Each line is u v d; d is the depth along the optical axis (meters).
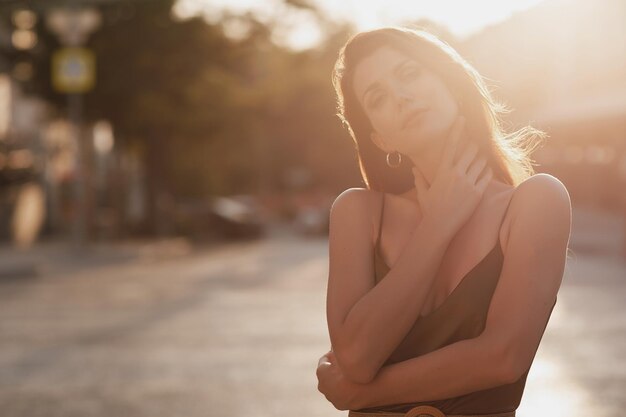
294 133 78.25
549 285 2.34
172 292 19.91
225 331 13.80
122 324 14.91
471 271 2.38
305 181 84.44
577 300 16.95
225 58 46.69
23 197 44.94
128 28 43.25
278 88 51.06
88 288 21.42
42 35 42.94
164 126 44.88
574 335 12.91
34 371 11.04
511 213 2.38
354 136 2.65
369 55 2.47
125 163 55.00
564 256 2.38
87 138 45.44
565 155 57.19
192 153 54.19
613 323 14.00
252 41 47.91
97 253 33.12
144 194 52.16
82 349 12.52
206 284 21.66
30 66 44.00
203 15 44.44
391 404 2.43
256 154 81.50
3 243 42.31
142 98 43.00
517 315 2.32
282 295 18.78
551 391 9.43
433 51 2.46
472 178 2.39
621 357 11.24
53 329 14.52
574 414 8.45
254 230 47.59
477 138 2.50
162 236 48.94
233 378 10.31
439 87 2.45
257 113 49.53
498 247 2.38
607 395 9.22
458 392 2.36
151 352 12.15
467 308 2.36
